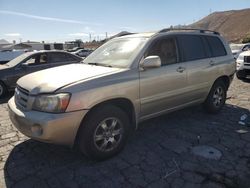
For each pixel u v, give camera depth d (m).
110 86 3.55
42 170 3.47
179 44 4.72
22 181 3.22
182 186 3.07
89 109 3.36
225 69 5.63
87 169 3.48
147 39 4.29
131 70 3.85
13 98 3.97
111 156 3.75
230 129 4.83
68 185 3.13
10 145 4.25
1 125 5.24
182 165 3.54
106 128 3.61
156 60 3.84
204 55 5.21
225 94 5.88
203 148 4.04
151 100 4.14
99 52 4.86
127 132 3.89
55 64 9.06
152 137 4.50
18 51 14.83
